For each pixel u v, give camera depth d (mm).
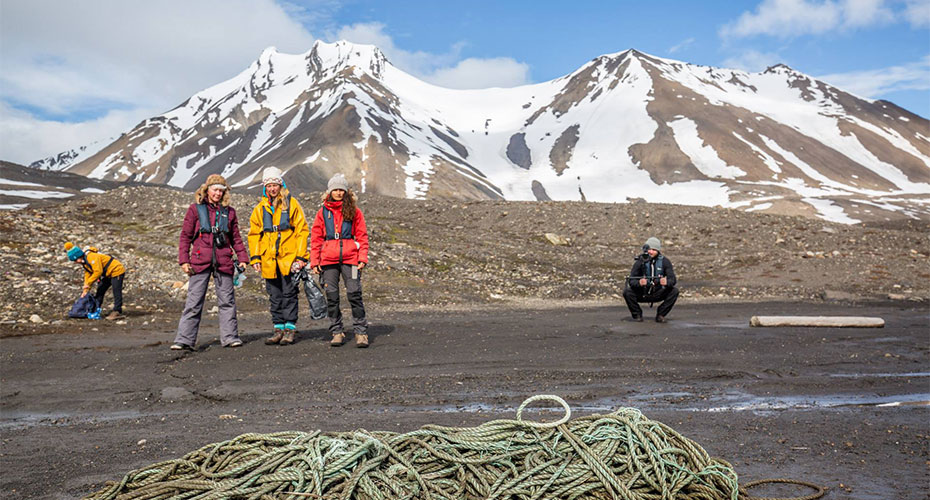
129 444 4945
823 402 6371
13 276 13930
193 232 9266
